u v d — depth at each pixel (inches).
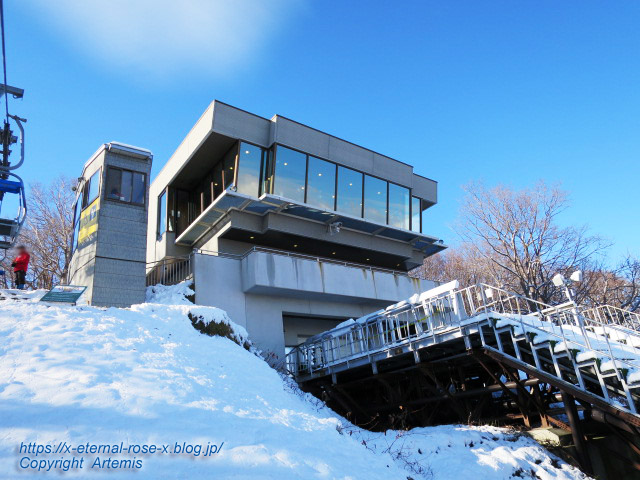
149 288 761.0
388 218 1053.8
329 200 958.4
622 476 476.1
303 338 886.4
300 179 923.4
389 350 582.6
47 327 363.6
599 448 482.9
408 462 398.3
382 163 1064.2
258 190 887.1
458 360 612.4
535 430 498.3
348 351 721.0
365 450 322.3
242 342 555.2
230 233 904.3
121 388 282.8
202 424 260.4
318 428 328.2
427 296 563.2
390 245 1076.5
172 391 299.0
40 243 1203.9
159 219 1053.2
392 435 465.1
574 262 1246.3
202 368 378.9
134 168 684.7
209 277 770.2
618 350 454.0
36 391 257.4
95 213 647.1
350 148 1011.9
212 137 874.8
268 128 919.7
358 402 717.9
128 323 421.1
